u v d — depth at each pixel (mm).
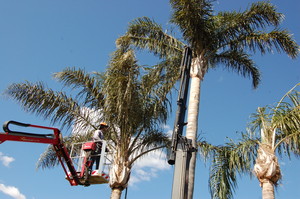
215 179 12758
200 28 13211
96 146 10852
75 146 13656
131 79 11719
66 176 10211
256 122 12320
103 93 12562
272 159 11414
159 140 13180
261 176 11336
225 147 12938
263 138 11945
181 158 6832
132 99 11906
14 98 12492
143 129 12922
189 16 12812
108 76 11953
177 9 12969
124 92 11805
